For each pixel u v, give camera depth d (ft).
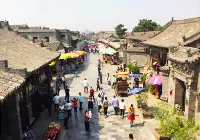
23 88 45.70
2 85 31.42
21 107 45.03
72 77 107.86
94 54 225.35
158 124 51.83
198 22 84.79
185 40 71.20
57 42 130.72
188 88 50.39
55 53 70.28
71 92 81.10
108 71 123.95
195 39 68.95
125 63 129.49
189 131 34.88
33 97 53.98
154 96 74.08
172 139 36.14
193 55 50.21
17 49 55.06
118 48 164.25
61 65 125.70
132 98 72.79
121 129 50.34
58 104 60.13
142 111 57.31
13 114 37.11
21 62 45.80
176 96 58.59
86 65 147.64
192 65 48.60
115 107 58.80
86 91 81.20
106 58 157.48
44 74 61.82
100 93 65.36
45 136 43.91
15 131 37.63
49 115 58.29
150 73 91.04
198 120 48.26
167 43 87.92
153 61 108.17
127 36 184.65
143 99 61.00
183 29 91.50
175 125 37.01
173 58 56.95
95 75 112.47
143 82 82.79
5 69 36.68
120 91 75.15
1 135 36.22
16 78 35.50
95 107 65.62
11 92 30.63
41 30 152.15
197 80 49.44
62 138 46.73
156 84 67.56
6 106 36.76
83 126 52.60
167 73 67.56
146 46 117.70
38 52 62.03
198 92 49.01
